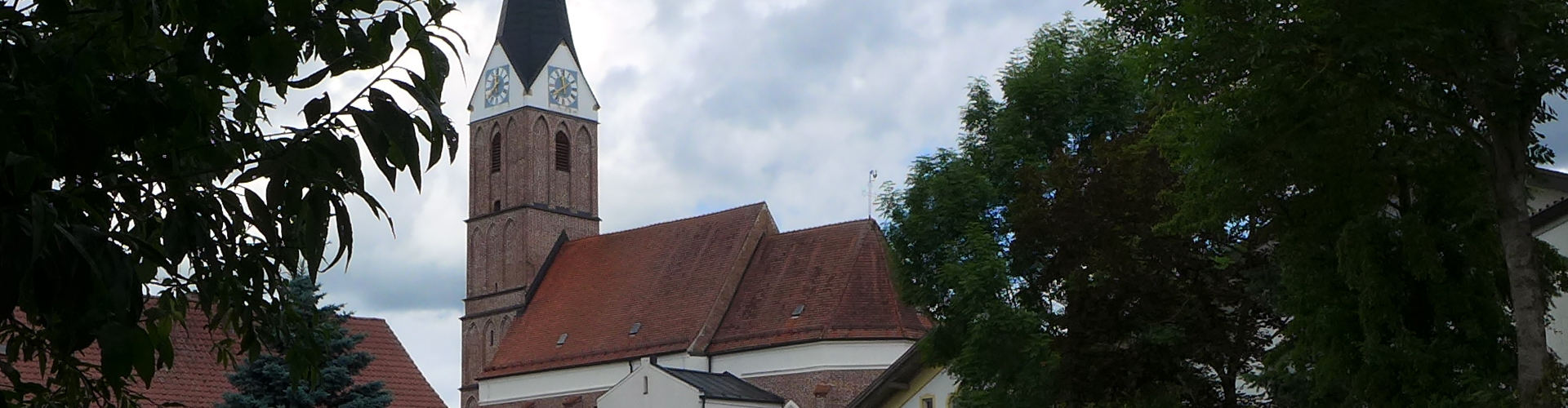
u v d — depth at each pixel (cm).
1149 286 2761
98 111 486
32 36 511
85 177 498
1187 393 2853
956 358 3469
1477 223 1973
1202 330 2736
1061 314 3047
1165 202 2556
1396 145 2016
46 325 529
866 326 7731
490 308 9994
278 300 656
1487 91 1778
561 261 9931
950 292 3638
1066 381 2814
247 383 3341
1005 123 3719
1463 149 1983
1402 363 1969
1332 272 2109
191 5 502
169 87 494
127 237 523
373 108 523
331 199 525
